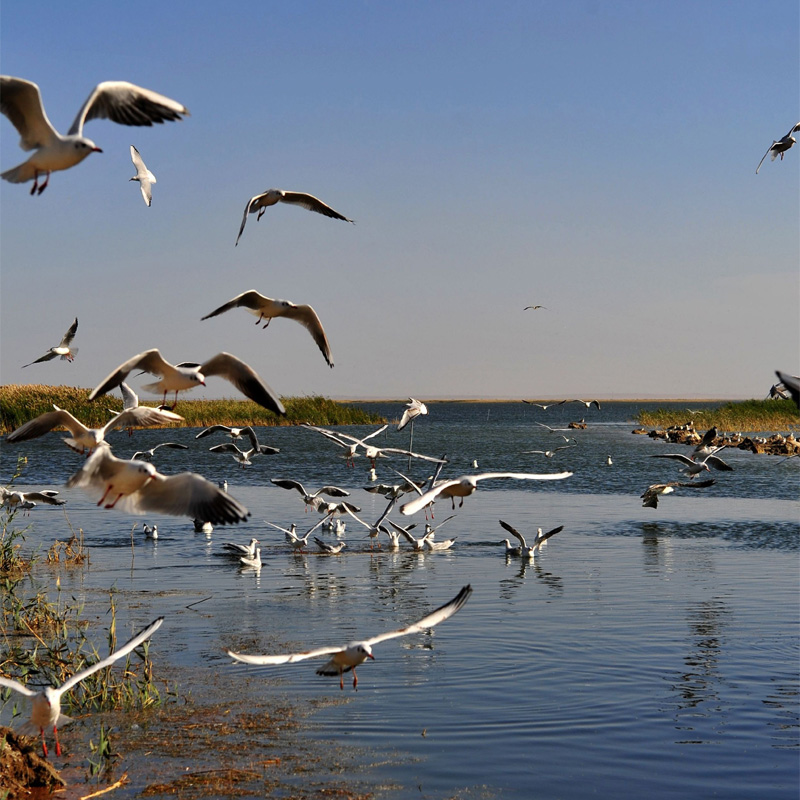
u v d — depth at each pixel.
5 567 26.52
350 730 14.83
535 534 33.59
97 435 11.43
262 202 15.52
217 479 51.44
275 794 12.69
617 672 17.47
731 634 19.83
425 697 16.27
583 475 53.22
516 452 70.12
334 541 32.72
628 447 75.75
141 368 11.66
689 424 90.19
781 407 96.38
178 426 96.25
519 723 15.05
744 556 28.91
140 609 22.38
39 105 10.37
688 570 26.70
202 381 11.58
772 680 16.97
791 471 53.59
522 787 12.84
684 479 50.56
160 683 17.14
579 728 14.86
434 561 28.75
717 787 12.86
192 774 13.27
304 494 31.34
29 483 49.47
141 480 9.67
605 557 29.03
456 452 70.12
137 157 15.34
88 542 32.09
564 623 20.86
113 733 14.82
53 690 12.47
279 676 17.44
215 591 24.42
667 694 16.33
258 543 32.25
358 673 17.56
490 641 19.50
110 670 16.94
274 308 13.75
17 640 19.56
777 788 12.84
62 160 10.49
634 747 14.19
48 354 18.95
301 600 23.41
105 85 10.60
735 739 14.43
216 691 16.70
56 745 13.95
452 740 14.46
